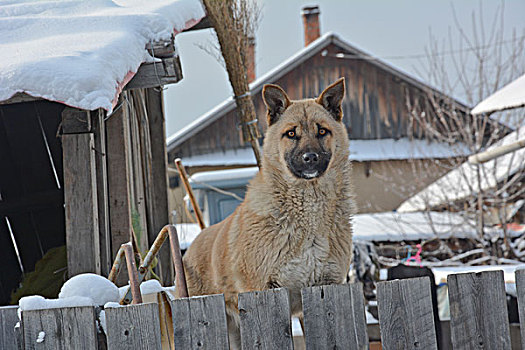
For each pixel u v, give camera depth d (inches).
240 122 285.7
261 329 102.7
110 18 191.6
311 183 153.3
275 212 150.9
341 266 155.6
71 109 167.6
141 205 241.0
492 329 109.4
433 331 106.7
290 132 158.4
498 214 520.4
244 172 389.7
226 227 164.6
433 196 590.2
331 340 104.7
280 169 156.5
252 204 154.9
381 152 789.9
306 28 975.0
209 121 794.2
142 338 100.0
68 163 171.8
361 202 770.2
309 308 105.1
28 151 248.4
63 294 117.3
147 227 252.2
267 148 162.1
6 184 260.2
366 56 826.8
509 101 345.4
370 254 304.2
